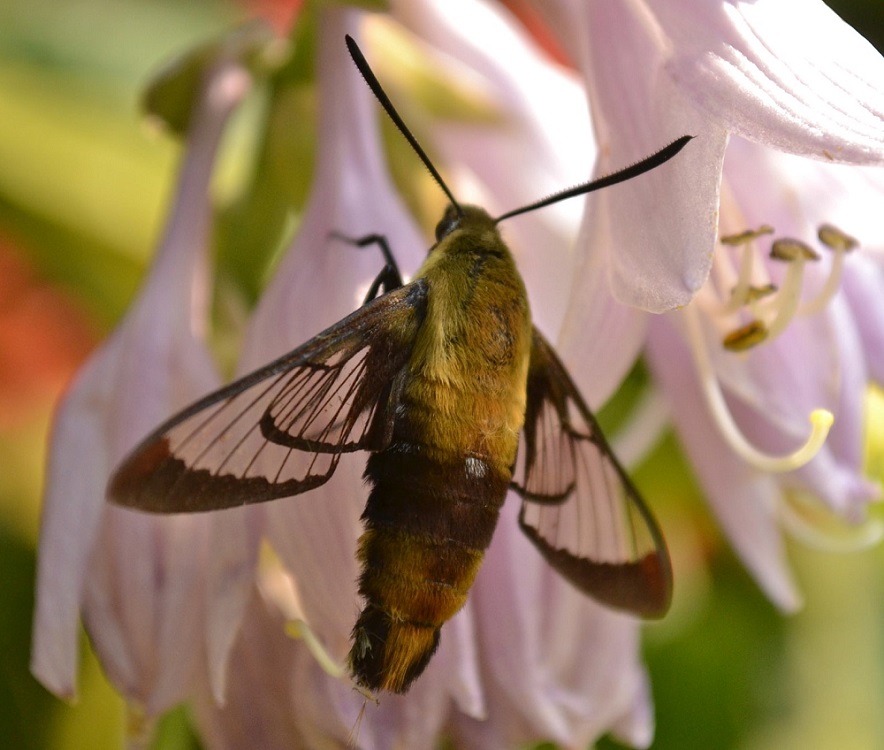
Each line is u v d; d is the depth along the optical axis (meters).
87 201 0.29
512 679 0.23
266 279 0.25
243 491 0.21
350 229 0.24
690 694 0.29
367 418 0.22
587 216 0.22
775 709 0.29
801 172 0.24
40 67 0.30
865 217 0.24
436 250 0.23
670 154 0.22
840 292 0.24
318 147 0.24
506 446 0.22
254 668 0.24
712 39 0.22
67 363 0.29
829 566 0.30
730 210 0.24
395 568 0.22
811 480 0.24
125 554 0.23
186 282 0.24
